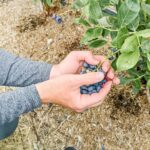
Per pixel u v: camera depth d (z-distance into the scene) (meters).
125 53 0.63
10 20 1.60
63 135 1.33
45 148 1.33
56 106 1.37
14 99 0.77
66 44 1.47
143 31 0.63
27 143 1.36
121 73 1.27
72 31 1.49
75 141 1.31
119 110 1.30
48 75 0.92
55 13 1.54
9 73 0.92
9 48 1.54
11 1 1.65
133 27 0.70
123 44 0.63
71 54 0.90
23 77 0.92
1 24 1.60
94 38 0.81
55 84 0.78
